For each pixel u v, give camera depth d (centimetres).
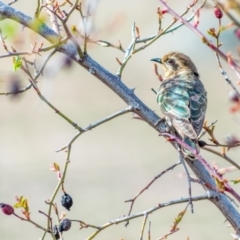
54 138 2359
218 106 2416
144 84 2553
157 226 1717
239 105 546
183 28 2416
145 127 2422
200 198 698
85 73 2681
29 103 2475
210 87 2486
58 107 2539
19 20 707
